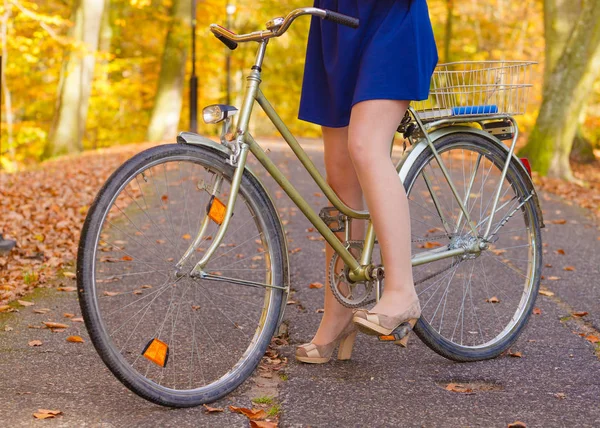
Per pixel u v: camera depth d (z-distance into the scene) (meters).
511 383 2.47
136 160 2.14
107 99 19.95
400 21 2.33
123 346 2.81
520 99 2.76
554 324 3.22
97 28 15.25
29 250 4.75
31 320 3.22
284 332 3.08
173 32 18.61
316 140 20.31
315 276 4.17
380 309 2.38
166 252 4.55
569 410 2.21
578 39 11.38
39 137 18.83
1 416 2.13
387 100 2.31
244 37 2.36
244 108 2.36
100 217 2.07
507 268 4.34
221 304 3.48
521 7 23.19
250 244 4.94
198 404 2.22
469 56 24.39
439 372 2.58
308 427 2.08
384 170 2.33
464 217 2.77
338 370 2.59
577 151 15.04
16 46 14.92
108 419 2.12
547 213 7.12
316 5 2.52
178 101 18.92
